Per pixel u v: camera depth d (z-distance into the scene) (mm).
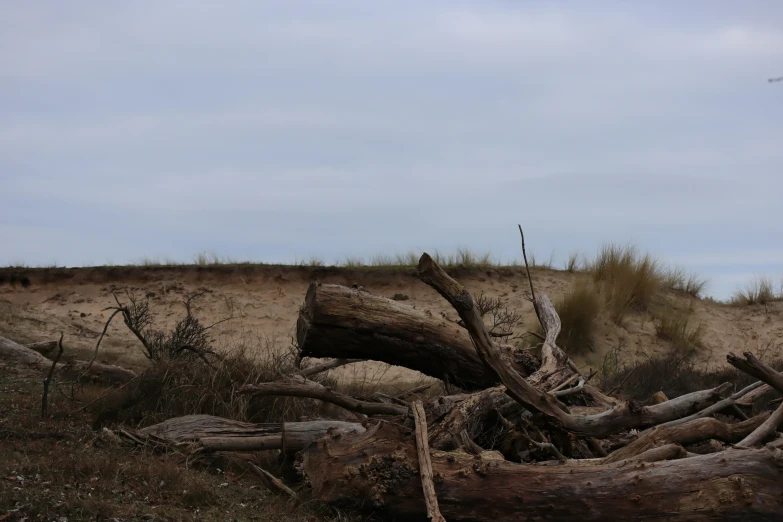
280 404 6867
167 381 6984
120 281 15734
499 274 15266
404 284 14922
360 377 11289
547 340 6879
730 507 4324
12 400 7207
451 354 6066
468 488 4586
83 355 10602
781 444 5055
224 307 14750
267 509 4930
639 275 14750
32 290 15594
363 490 4773
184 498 4859
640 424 5500
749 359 5227
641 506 4414
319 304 5664
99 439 5844
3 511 4059
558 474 4594
